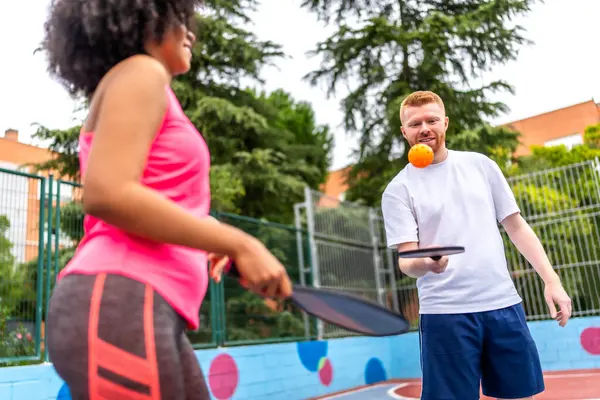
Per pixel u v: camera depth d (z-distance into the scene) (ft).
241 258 3.17
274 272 3.19
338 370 27.76
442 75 49.83
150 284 3.11
